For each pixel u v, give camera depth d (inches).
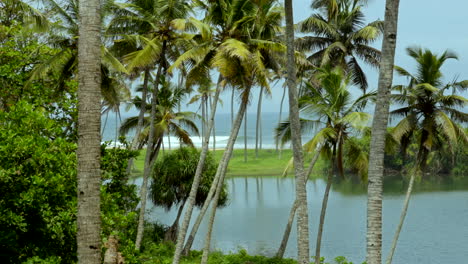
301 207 693.9
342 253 1469.0
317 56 1421.0
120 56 1145.4
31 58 902.4
